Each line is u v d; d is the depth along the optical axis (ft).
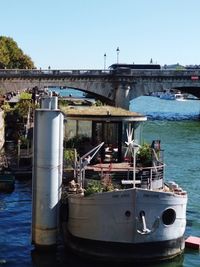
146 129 280.92
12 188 123.44
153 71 323.37
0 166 143.23
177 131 274.16
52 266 73.77
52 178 75.82
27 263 74.74
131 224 72.33
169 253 75.41
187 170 159.84
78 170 83.20
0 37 481.46
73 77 310.86
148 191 72.23
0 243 83.30
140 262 73.92
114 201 72.43
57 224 77.46
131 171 82.64
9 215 101.50
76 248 76.64
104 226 73.51
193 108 501.97
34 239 77.71
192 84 328.08
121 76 317.42
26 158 147.95
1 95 272.10
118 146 89.56
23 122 207.41
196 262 76.28
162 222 73.82
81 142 92.43
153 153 85.61
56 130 75.36
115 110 96.84
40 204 76.23
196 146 218.59
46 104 76.64
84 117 89.66
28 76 301.22
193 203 115.65
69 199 77.77
